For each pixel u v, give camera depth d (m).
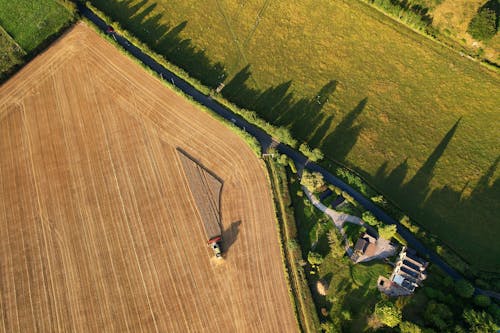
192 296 73.75
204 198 79.38
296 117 84.69
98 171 82.19
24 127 86.00
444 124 83.69
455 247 75.19
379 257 74.38
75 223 79.00
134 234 77.75
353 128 83.62
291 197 78.31
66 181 81.75
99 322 73.44
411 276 70.06
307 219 77.31
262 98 86.19
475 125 83.31
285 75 88.00
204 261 75.44
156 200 79.69
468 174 79.94
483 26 83.94
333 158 81.50
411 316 69.38
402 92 86.25
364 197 78.38
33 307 74.69
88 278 75.81
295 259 73.81
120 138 84.19
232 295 73.38
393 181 79.88
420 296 70.94
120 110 86.25
